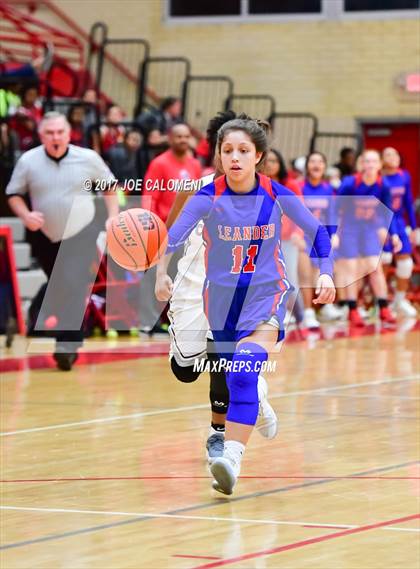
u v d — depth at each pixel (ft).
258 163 24.90
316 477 25.99
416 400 36.76
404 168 83.10
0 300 52.13
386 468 26.84
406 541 20.57
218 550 20.15
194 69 85.10
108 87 85.35
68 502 23.90
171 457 28.35
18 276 58.03
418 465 27.17
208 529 21.61
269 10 84.07
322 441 30.17
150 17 85.25
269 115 82.28
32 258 60.54
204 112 84.23
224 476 23.65
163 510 23.13
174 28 85.10
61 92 78.64
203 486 25.23
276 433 28.55
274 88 83.97
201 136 81.20
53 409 35.42
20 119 65.92
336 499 23.86
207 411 35.04
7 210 62.08
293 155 83.46
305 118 83.15
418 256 72.02
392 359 47.14
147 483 25.59
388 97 82.28
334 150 82.94
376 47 82.23
